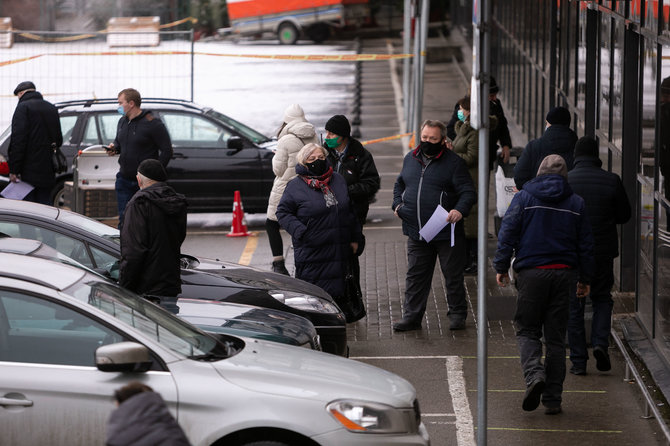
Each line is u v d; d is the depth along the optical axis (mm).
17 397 10086
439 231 18406
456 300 19188
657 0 16859
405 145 44688
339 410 10250
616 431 14031
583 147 16453
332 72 71688
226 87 64125
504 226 14570
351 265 18969
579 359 16375
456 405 15148
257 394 10211
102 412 10070
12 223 15812
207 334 11648
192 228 29797
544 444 13594
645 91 18172
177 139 29188
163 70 66250
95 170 25969
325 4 87750
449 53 80625
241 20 88750
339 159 19531
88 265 15789
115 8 95062
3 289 10461
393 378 11398
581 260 14641
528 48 40844
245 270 17312
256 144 29312
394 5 90625
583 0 24953
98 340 10398
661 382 15344
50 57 71188
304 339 13883
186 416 10094
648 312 17641
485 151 11430
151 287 14766
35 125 25250
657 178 16875
